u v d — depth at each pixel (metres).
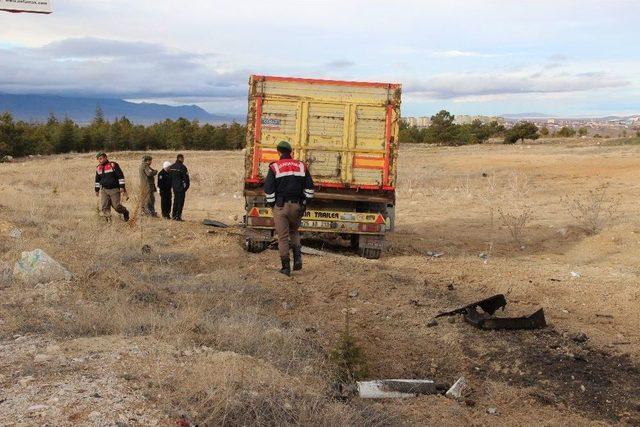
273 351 6.11
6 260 9.24
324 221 11.97
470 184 27.55
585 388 6.02
